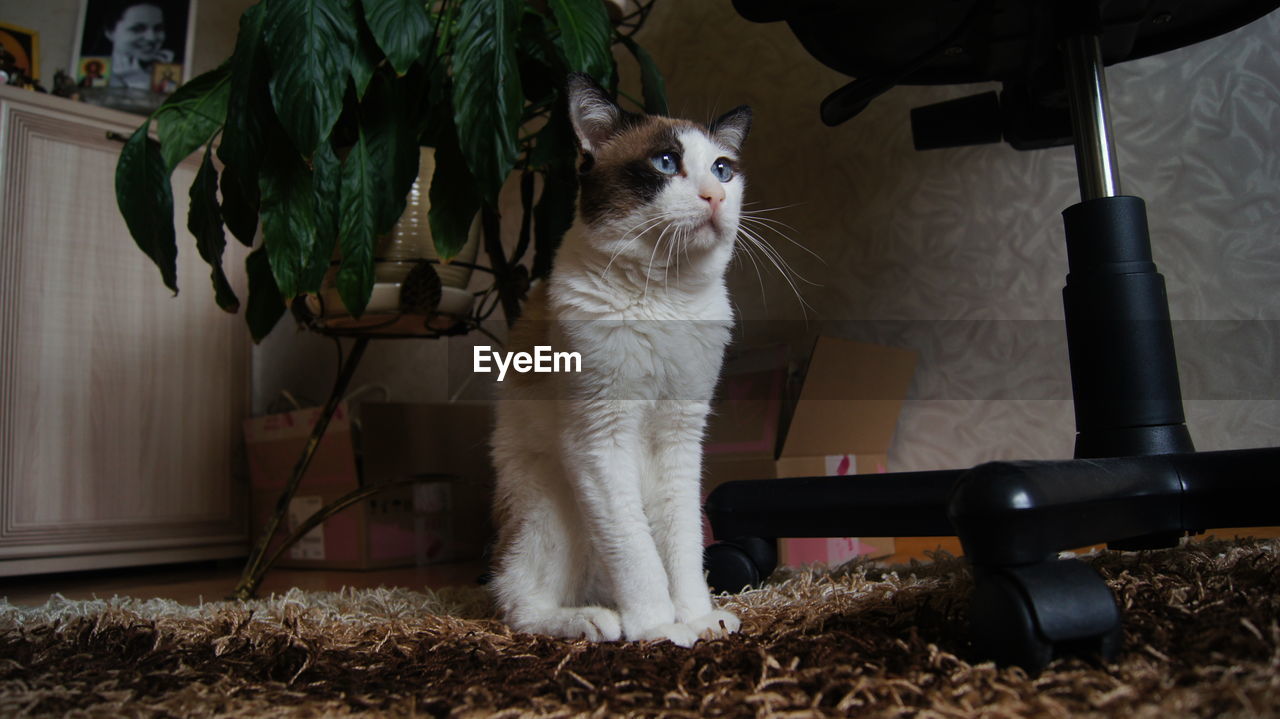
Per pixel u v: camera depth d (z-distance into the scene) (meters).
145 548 2.12
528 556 1.01
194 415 2.24
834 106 1.17
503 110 1.14
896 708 0.55
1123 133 1.53
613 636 0.87
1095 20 1.04
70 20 2.46
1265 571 0.84
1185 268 1.46
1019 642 0.61
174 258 1.36
